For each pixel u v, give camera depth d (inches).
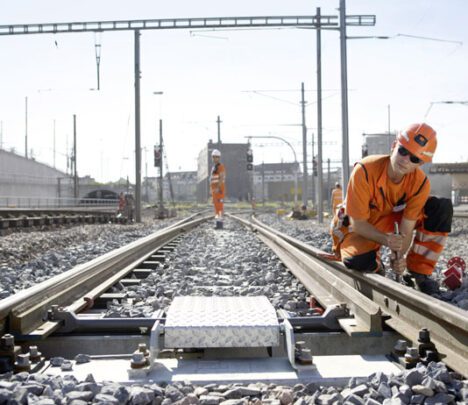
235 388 117.5
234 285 280.7
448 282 226.1
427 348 134.4
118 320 162.1
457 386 113.0
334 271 274.2
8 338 133.3
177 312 152.0
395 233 190.9
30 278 300.4
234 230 791.7
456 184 2503.7
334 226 233.5
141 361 128.9
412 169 178.5
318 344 163.0
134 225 1007.6
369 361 138.9
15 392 105.3
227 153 4697.3
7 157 1792.6
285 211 1844.2
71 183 2775.6
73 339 159.0
